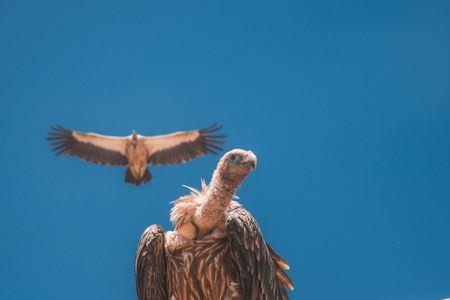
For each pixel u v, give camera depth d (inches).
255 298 531.5
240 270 531.5
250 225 530.3
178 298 538.0
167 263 539.2
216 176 527.5
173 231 545.6
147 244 537.0
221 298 536.1
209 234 534.3
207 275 533.0
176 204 542.3
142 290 543.2
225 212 534.0
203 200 534.0
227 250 535.2
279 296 555.5
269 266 539.2
